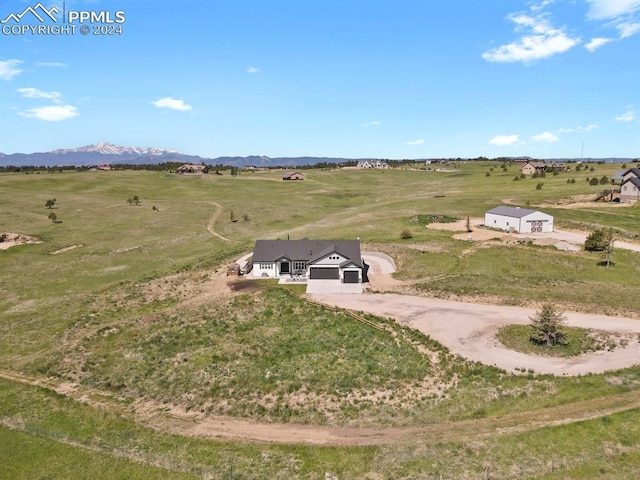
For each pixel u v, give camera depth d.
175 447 27.08
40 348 42.19
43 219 98.19
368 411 30.48
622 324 41.72
